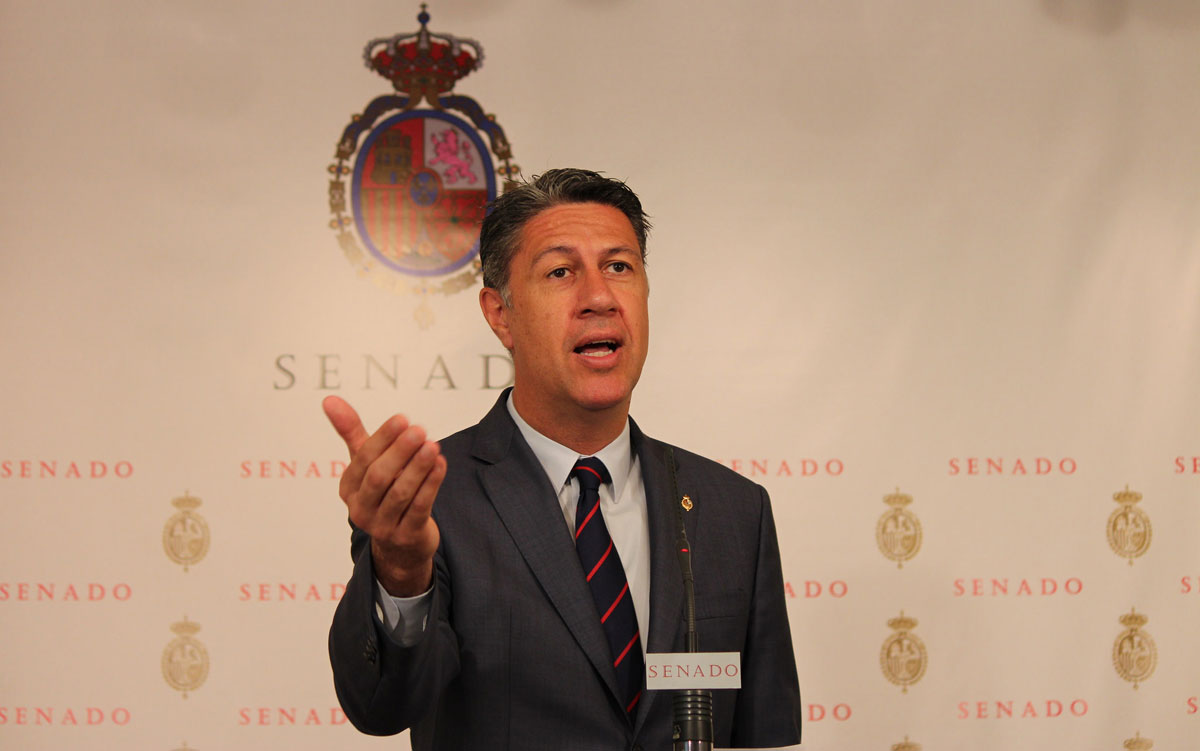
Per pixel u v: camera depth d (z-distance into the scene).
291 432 2.79
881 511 2.82
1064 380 2.87
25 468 2.74
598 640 1.33
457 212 2.88
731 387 2.85
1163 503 2.84
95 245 2.81
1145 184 2.93
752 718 1.54
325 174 2.87
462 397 2.82
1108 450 2.85
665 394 2.84
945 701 2.77
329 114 2.88
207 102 2.87
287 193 2.86
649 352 2.86
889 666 2.78
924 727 2.76
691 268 2.88
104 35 2.87
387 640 1.12
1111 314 2.89
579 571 1.38
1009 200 2.92
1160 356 2.88
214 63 2.88
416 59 2.91
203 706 2.70
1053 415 2.86
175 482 2.76
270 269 2.83
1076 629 2.80
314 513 2.77
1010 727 2.76
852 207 2.91
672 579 1.42
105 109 2.85
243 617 2.73
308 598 2.74
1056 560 2.82
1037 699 2.77
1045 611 2.80
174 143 2.86
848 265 2.89
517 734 1.30
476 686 1.32
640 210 1.56
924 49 2.96
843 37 2.96
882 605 2.79
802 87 2.94
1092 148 2.93
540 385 1.45
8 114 2.83
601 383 1.41
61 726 2.67
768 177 2.91
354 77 2.90
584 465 1.49
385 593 1.14
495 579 1.36
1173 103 2.95
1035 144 2.93
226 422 2.78
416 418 2.81
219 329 2.81
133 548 2.73
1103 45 2.96
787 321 2.88
